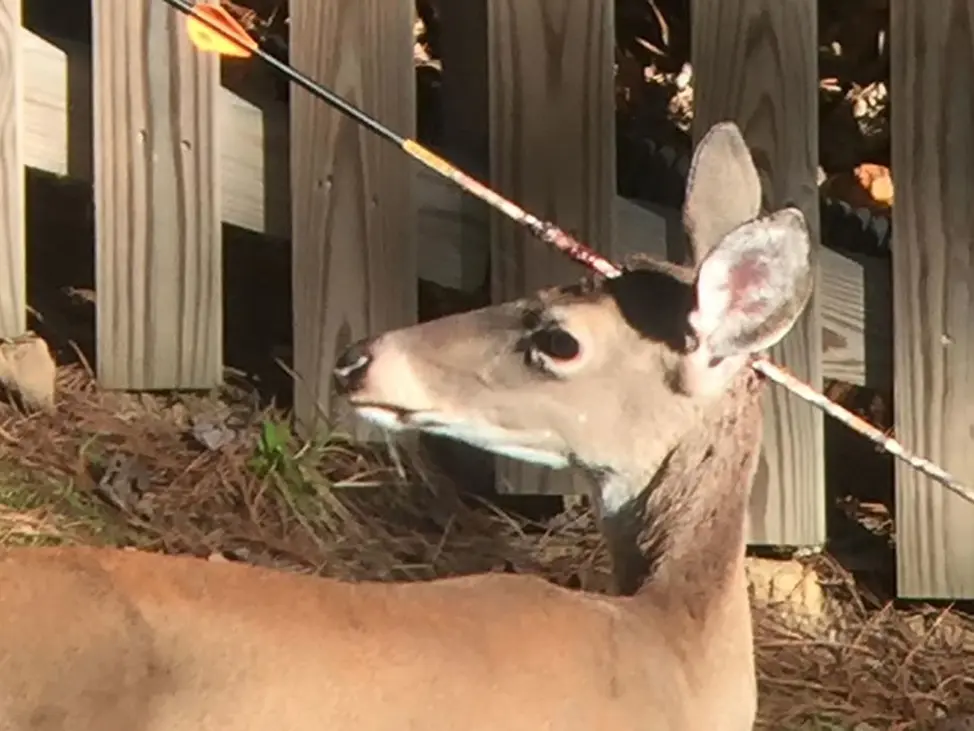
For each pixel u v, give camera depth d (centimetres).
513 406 407
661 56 707
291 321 619
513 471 561
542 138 553
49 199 642
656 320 404
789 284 389
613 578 420
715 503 403
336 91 558
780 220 387
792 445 547
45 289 638
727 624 395
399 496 574
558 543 564
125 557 325
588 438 407
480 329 411
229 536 543
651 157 607
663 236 558
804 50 542
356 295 564
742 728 396
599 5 548
